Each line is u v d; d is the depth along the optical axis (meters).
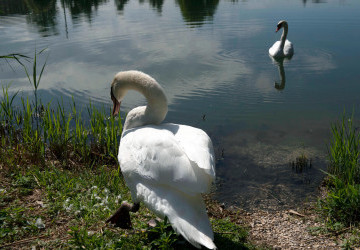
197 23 18.94
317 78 11.05
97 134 7.18
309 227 4.66
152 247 3.82
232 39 15.93
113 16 21.36
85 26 18.23
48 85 10.44
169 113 8.70
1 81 10.80
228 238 4.28
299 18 19.59
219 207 5.34
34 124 8.00
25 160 5.87
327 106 8.98
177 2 28.05
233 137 7.61
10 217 4.11
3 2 27.34
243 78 11.20
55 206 4.48
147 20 19.88
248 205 5.46
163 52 13.77
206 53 13.81
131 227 4.27
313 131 7.78
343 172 5.67
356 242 4.17
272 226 4.80
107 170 6.25
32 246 3.76
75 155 6.64
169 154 3.51
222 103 9.28
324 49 14.07
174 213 3.27
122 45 14.67
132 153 3.75
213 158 3.74
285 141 7.43
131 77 4.72
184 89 10.22
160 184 3.48
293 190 5.86
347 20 18.50
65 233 4.05
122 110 8.87
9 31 17.20
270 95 9.77
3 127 7.40
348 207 4.58
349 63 12.31
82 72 11.49
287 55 13.56
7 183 5.03
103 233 4.04
